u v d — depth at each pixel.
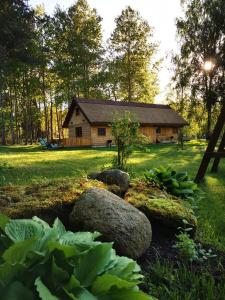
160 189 6.20
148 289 3.16
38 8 40.75
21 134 53.69
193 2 30.28
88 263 2.12
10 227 2.22
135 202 4.68
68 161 14.88
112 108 32.81
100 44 42.75
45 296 1.74
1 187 5.11
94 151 22.53
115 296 2.04
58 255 2.08
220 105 31.55
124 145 8.56
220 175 10.28
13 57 19.48
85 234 2.55
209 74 30.55
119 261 2.32
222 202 6.80
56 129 62.84
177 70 31.55
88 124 31.53
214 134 8.84
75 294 1.92
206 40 29.59
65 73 40.38
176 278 3.32
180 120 35.75
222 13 28.30
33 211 3.98
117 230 3.59
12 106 43.47
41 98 44.38
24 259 2.00
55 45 41.47
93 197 3.92
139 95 46.53
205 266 3.69
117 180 5.62
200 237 4.70
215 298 3.02
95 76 42.09
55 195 4.52
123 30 42.91
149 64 44.47
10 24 17.50
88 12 42.25
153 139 33.78
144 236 3.75
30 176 9.81
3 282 1.93
